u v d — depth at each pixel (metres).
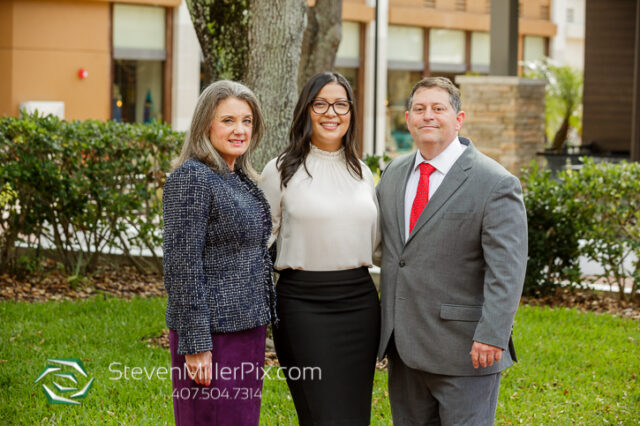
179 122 18.42
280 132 6.00
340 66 21.73
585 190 7.68
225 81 3.43
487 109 13.45
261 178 3.65
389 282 3.67
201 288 3.24
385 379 5.30
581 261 8.79
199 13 6.04
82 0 16.88
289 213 3.67
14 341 5.86
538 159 13.90
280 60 5.96
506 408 4.86
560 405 4.93
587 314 7.13
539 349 6.00
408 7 22.86
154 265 8.58
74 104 16.97
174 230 3.24
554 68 18.44
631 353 5.99
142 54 17.94
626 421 4.70
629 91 15.07
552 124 18.38
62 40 16.70
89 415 4.58
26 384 4.98
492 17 13.45
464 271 3.51
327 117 3.68
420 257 3.55
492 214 3.41
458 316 3.50
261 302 3.43
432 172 3.61
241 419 3.43
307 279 3.64
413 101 3.59
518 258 3.38
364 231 3.69
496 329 3.33
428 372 3.57
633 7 14.94
